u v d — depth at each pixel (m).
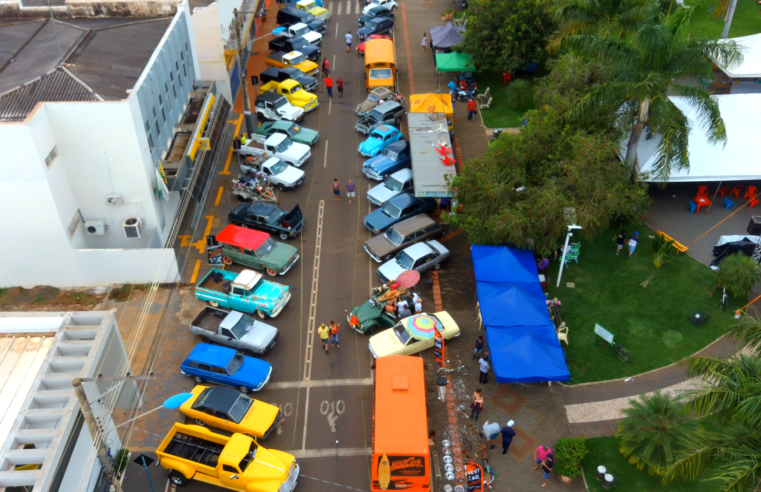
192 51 37.75
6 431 16.89
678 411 20.70
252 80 47.31
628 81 29.19
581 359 25.97
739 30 53.94
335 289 29.80
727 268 28.19
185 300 29.14
